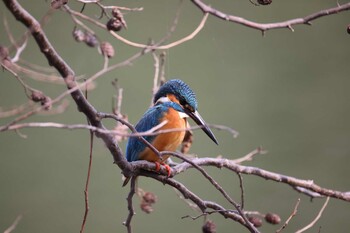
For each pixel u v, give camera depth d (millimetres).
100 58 13062
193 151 12719
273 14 14430
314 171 12656
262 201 12172
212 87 13539
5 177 12289
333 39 14422
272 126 13203
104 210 12203
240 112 13250
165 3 14148
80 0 6223
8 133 12656
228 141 12938
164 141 7738
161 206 12273
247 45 14117
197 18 14172
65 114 12781
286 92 13672
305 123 13297
